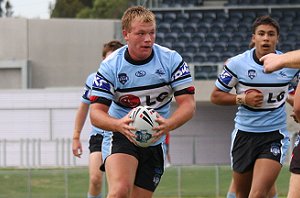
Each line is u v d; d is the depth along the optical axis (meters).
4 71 72.00
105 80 14.88
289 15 61.84
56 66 74.25
